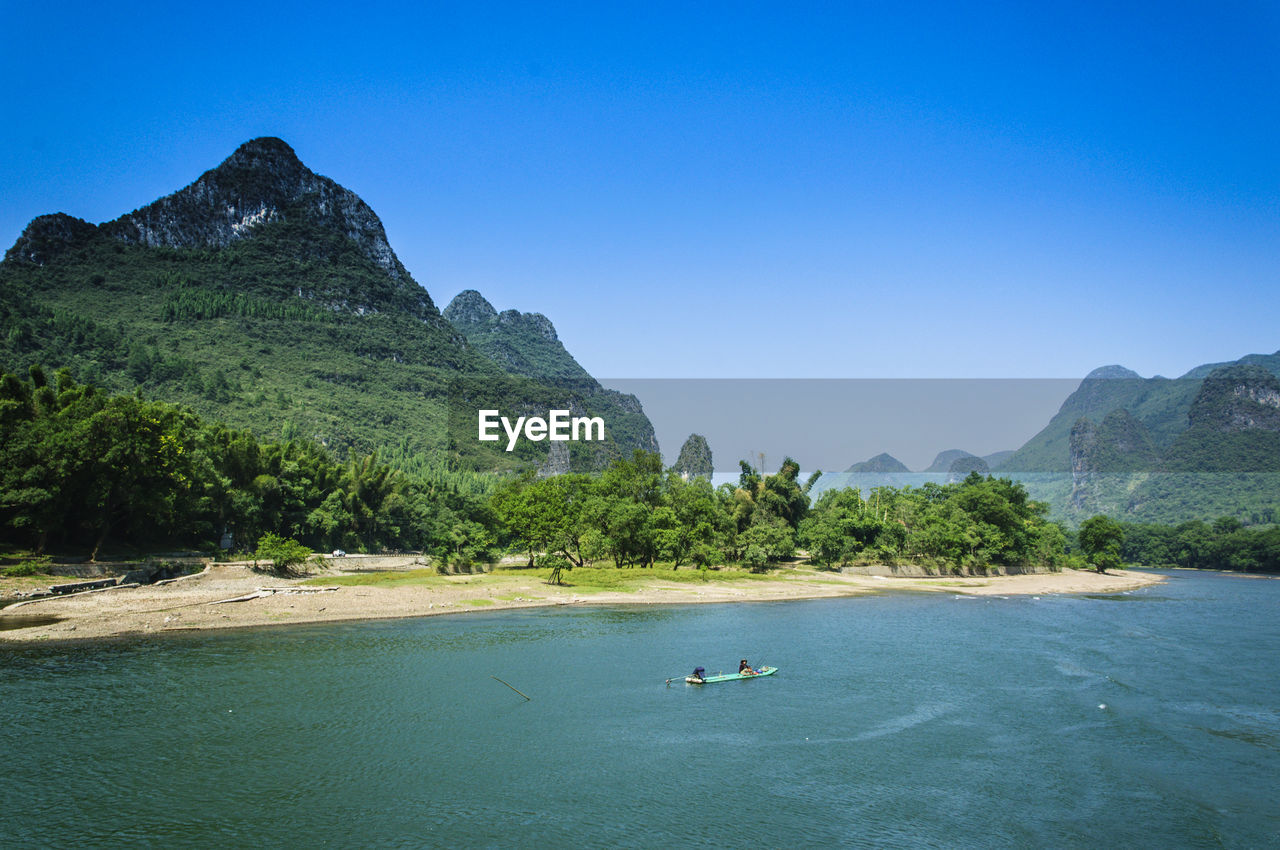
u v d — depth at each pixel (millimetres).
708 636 86250
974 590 149500
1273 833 38438
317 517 137500
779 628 93000
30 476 90938
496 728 52469
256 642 74250
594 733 52125
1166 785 44281
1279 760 48344
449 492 167500
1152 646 84562
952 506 191875
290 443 153125
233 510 125062
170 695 56406
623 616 99188
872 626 96250
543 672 67312
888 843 37062
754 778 44812
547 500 152250
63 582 89875
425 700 57938
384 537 158000
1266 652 81438
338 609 92688
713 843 36812
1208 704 60531
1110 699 61531
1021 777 45344
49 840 35219
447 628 85500
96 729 48906
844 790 43250
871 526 168750
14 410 96250
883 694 62594
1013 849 36531
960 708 58844
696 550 151250
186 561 111062
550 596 112625
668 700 60062
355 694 58812
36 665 62312
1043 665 73625
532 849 35875
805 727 54094
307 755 46438
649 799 41688
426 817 38906
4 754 44469
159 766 43875
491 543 141625
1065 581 173375
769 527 167250
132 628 76938
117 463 97250
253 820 37969
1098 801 42125
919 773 45812
